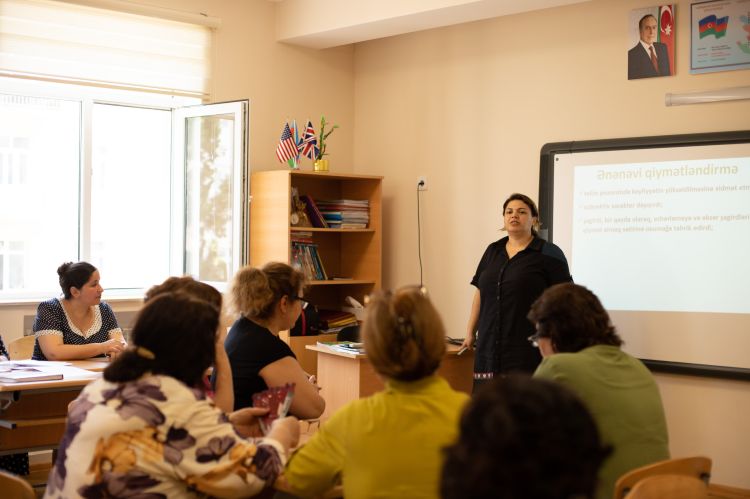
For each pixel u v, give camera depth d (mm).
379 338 1705
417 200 5797
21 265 4961
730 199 4344
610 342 2279
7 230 4906
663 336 4555
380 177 5758
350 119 6223
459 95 5531
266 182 5484
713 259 4398
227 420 1954
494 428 882
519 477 859
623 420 2090
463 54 5504
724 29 4355
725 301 4363
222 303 2590
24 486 1816
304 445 1905
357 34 5555
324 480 1827
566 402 911
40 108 4996
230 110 5184
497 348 4402
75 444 1846
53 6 4785
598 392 2098
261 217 5531
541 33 5078
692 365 4449
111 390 1876
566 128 4969
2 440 3369
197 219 5445
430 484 1622
